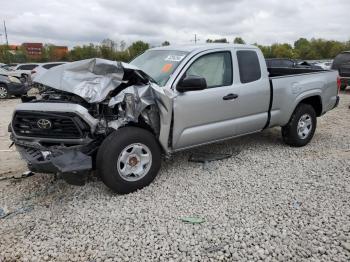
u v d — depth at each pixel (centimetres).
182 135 486
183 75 482
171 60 509
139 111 433
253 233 353
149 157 456
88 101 407
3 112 1165
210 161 558
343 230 355
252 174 505
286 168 528
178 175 504
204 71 507
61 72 434
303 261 312
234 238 346
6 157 614
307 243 336
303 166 536
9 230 371
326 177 490
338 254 320
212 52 521
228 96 521
